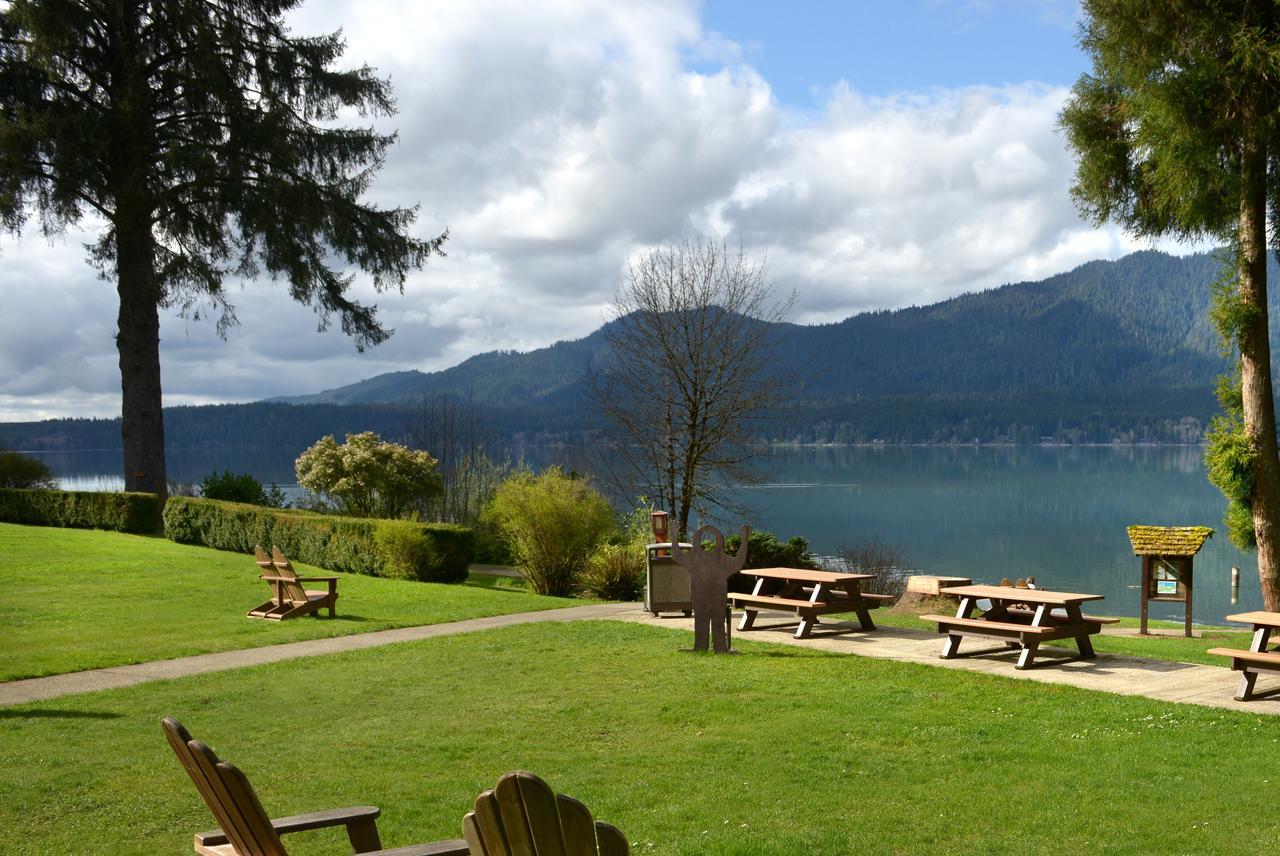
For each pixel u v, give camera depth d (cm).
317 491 3011
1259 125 1347
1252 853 540
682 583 1603
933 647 1263
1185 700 938
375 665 1181
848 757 752
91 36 2681
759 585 1464
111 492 2970
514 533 2311
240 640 1388
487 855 285
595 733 843
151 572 2138
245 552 2570
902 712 897
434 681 1078
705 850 542
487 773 721
